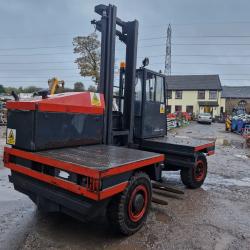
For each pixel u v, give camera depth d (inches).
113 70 205.8
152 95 241.8
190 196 219.0
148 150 236.7
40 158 142.0
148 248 136.5
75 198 133.2
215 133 837.8
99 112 187.9
